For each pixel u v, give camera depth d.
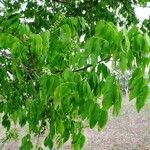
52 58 2.65
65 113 2.94
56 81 2.38
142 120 25.69
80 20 2.78
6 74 3.57
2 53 3.34
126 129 23.36
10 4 6.59
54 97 2.29
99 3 6.89
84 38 2.99
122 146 19.75
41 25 6.51
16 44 2.59
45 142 3.37
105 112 2.35
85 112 2.37
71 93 2.32
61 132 3.05
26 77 3.41
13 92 3.57
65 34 2.58
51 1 7.09
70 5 6.93
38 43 2.45
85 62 2.28
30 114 3.19
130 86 2.20
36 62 2.95
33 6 6.95
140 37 2.14
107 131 22.70
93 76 2.33
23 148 3.39
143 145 19.75
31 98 3.33
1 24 2.84
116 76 2.19
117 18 7.12
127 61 2.16
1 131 18.09
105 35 2.16
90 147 19.50
